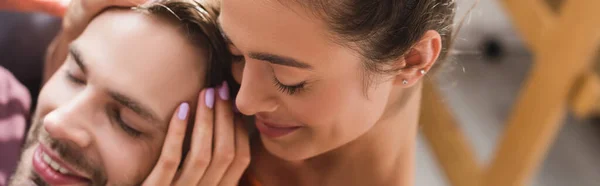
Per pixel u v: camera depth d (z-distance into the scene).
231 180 0.67
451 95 1.87
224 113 0.65
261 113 0.60
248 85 0.55
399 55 0.56
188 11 0.62
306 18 0.48
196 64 0.64
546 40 1.04
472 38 1.94
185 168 0.64
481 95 1.88
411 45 0.55
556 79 1.04
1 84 0.84
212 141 0.65
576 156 1.71
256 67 0.54
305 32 0.49
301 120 0.58
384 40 0.53
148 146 0.65
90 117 0.63
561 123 1.81
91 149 0.64
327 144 0.61
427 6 0.54
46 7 0.84
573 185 1.62
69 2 0.78
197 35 0.64
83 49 0.64
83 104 0.63
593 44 1.00
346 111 0.57
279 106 0.58
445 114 1.35
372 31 0.52
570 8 0.98
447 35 0.63
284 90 0.55
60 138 0.64
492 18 1.91
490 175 1.24
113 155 0.64
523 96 1.12
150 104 0.62
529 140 1.12
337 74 0.53
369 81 0.56
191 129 0.66
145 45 0.62
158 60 0.62
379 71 0.56
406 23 0.54
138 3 0.64
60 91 0.66
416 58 0.58
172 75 0.63
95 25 0.65
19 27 0.92
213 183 0.65
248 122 0.70
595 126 1.81
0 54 0.91
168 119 0.64
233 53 0.59
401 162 0.75
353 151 0.70
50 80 0.69
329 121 0.57
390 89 0.61
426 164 1.61
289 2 0.47
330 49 0.51
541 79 1.07
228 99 0.65
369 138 0.68
